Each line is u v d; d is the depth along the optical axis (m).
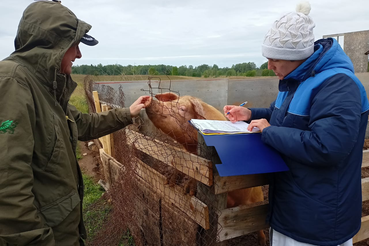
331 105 1.45
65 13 1.59
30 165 1.43
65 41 1.59
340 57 1.58
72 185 1.73
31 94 1.47
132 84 5.89
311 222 1.59
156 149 2.35
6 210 1.31
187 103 2.75
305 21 1.60
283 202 1.71
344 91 1.45
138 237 2.90
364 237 2.48
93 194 4.55
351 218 1.63
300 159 1.52
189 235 2.10
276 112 1.92
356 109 1.43
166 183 2.40
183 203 2.15
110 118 2.40
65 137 1.75
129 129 2.82
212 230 1.92
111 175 4.07
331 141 1.41
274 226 1.78
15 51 1.64
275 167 1.62
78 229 1.99
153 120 2.55
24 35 1.58
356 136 1.43
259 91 8.43
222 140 1.69
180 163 2.06
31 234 1.38
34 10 1.56
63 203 1.66
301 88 1.65
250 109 2.33
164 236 2.51
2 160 1.29
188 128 2.50
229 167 1.52
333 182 1.57
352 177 1.61
